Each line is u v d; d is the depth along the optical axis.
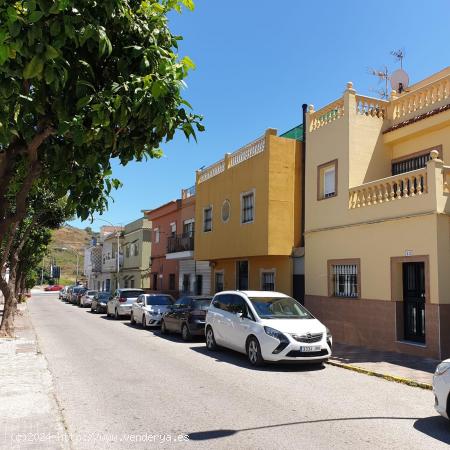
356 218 14.72
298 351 10.96
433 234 11.95
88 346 15.16
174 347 14.96
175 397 8.20
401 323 13.20
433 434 6.23
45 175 5.09
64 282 121.75
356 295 14.77
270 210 18.03
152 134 4.66
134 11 4.73
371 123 15.74
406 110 15.49
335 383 9.59
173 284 31.34
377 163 15.66
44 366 10.84
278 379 9.92
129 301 27.27
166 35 4.80
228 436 6.07
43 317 28.91
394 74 19.31
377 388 9.17
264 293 13.24
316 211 16.72
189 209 28.62
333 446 5.72
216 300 14.40
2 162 4.30
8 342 15.57
